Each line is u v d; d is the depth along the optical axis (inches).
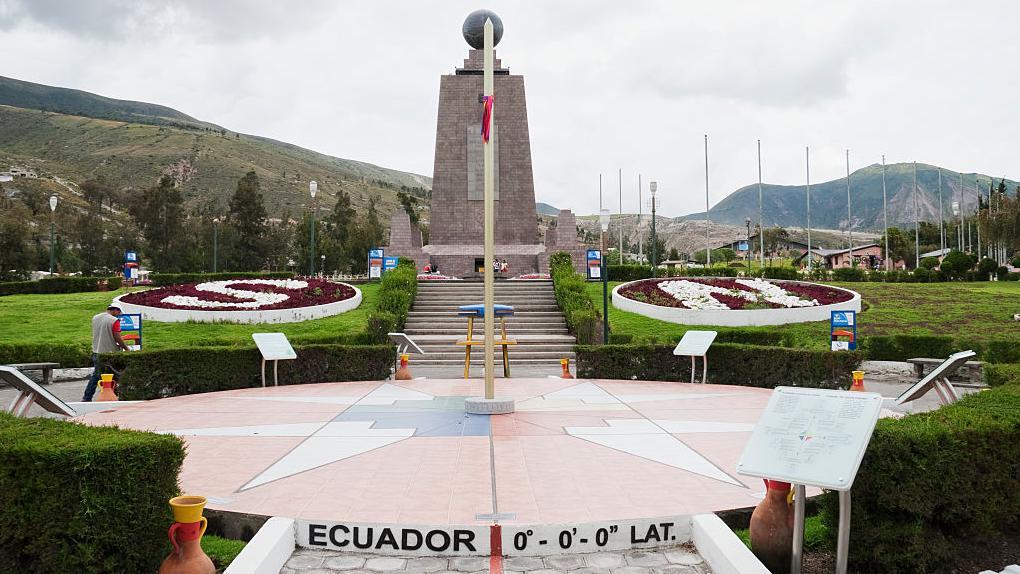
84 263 3309.5
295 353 635.5
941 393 415.8
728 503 263.4
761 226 2118.6
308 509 255.8
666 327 1037.8
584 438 385.1
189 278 1557.6
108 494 197.0
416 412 472.4
